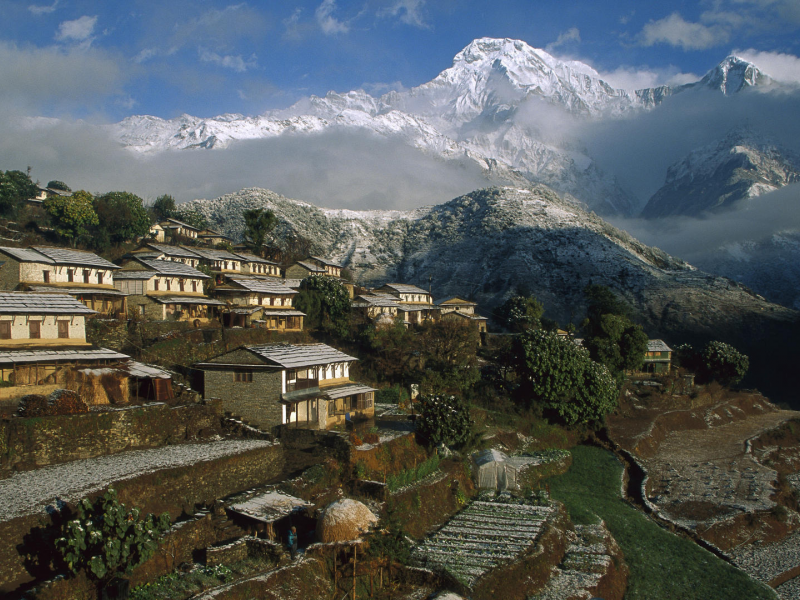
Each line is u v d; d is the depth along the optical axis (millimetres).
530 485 59125
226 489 39188
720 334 167625
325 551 33656
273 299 83250
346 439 46781
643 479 66625
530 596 38031
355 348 80312
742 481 67938
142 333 60219
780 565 49875
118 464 37406
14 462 35969
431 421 53906
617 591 41719
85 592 26750
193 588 29125
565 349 78688
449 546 41844
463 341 82312
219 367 52406
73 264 64875
